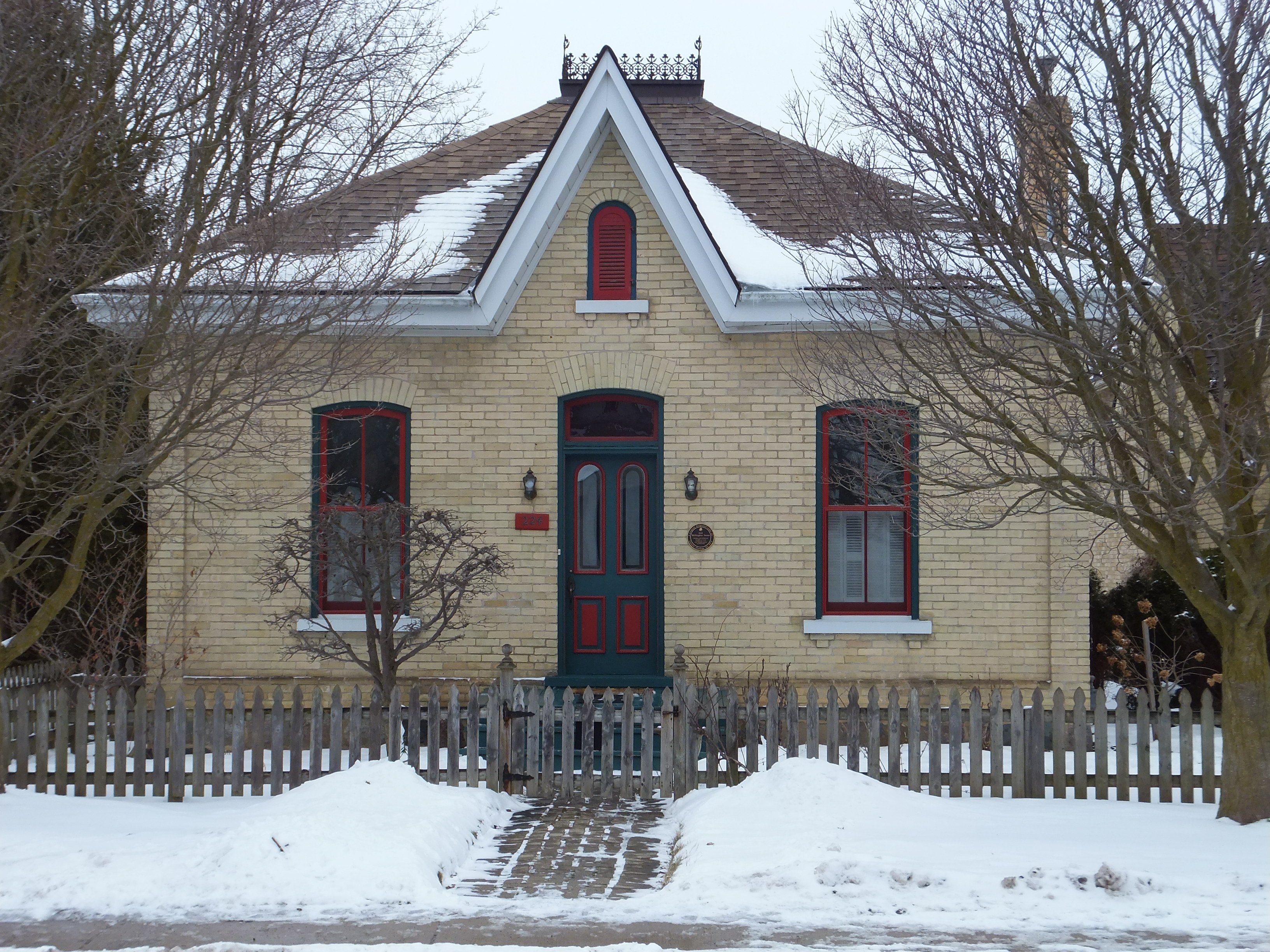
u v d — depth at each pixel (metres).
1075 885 7.42
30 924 7.07
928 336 9.54
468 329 13.50
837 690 12.16
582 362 13.69
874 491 13.49
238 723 10.83
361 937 6.83
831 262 12.45
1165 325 8.79
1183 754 10.23
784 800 9.41
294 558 12.46
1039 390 10.02
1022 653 13.37
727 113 16.58
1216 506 9.43
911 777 10.53
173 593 13.52
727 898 7.47
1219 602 9.40
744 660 13.47
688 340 13.66
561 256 13.77
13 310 9.31
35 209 9.18
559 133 13.22
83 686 11.48
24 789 10.73
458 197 15.16
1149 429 8.55
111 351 10.08
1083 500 9.13
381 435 13.89
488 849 9.22
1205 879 7.57
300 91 10.20
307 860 7.94
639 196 13.74
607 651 13.78
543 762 11.16
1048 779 10.70
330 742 12.52
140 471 10.14
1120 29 8.43
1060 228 8.54
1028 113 8.54
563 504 13.67
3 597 14.16
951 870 7.73
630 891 7.99
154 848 8.35
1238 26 8.15
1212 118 8.26
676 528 13.59
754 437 13.58
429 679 13.49
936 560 13.44
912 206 9.09
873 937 6.77
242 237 9.64
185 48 9.75
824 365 10.37
